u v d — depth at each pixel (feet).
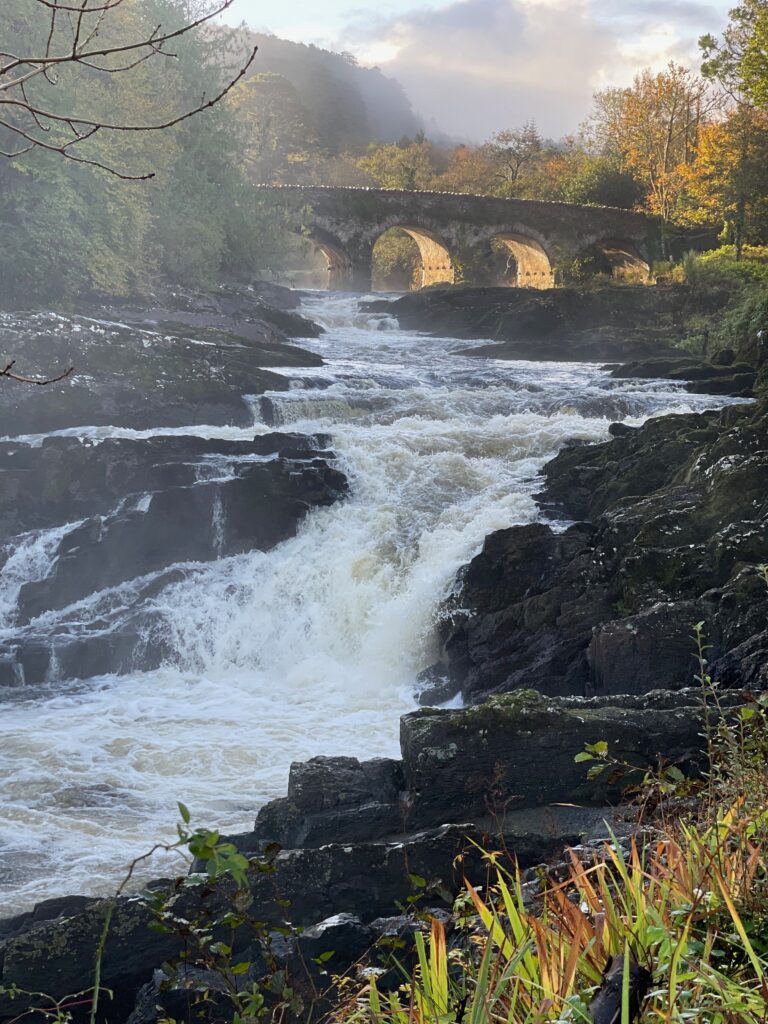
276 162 314.35
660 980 9.02
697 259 167.63
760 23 184.24
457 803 28.17
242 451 64.90
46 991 22.67
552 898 11.09
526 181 309.83
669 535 47.21
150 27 121.90
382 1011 11.46
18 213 92.73
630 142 246.06
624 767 28.17
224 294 115.96
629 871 13.01
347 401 76.74
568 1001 8.31
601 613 45.47
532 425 71.67
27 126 92.94
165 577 56.54
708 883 10.78
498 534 51.72
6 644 51.37
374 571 55.52
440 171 439.22
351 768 29.63
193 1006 20.25
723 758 16.94
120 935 23.02
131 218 103.65
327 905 23.86
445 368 97.14
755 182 178.70
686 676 40.19
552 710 28.78
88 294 99.30
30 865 30.50
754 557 44.24
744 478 48.19
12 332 72.64
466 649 49.11
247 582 56.29
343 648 53.01
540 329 132.77
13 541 59.36
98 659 51.37
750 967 10.18
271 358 88.89
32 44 93.50
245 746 41.01
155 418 71.67
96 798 35.86
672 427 61.41
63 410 69.46
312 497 60.44
